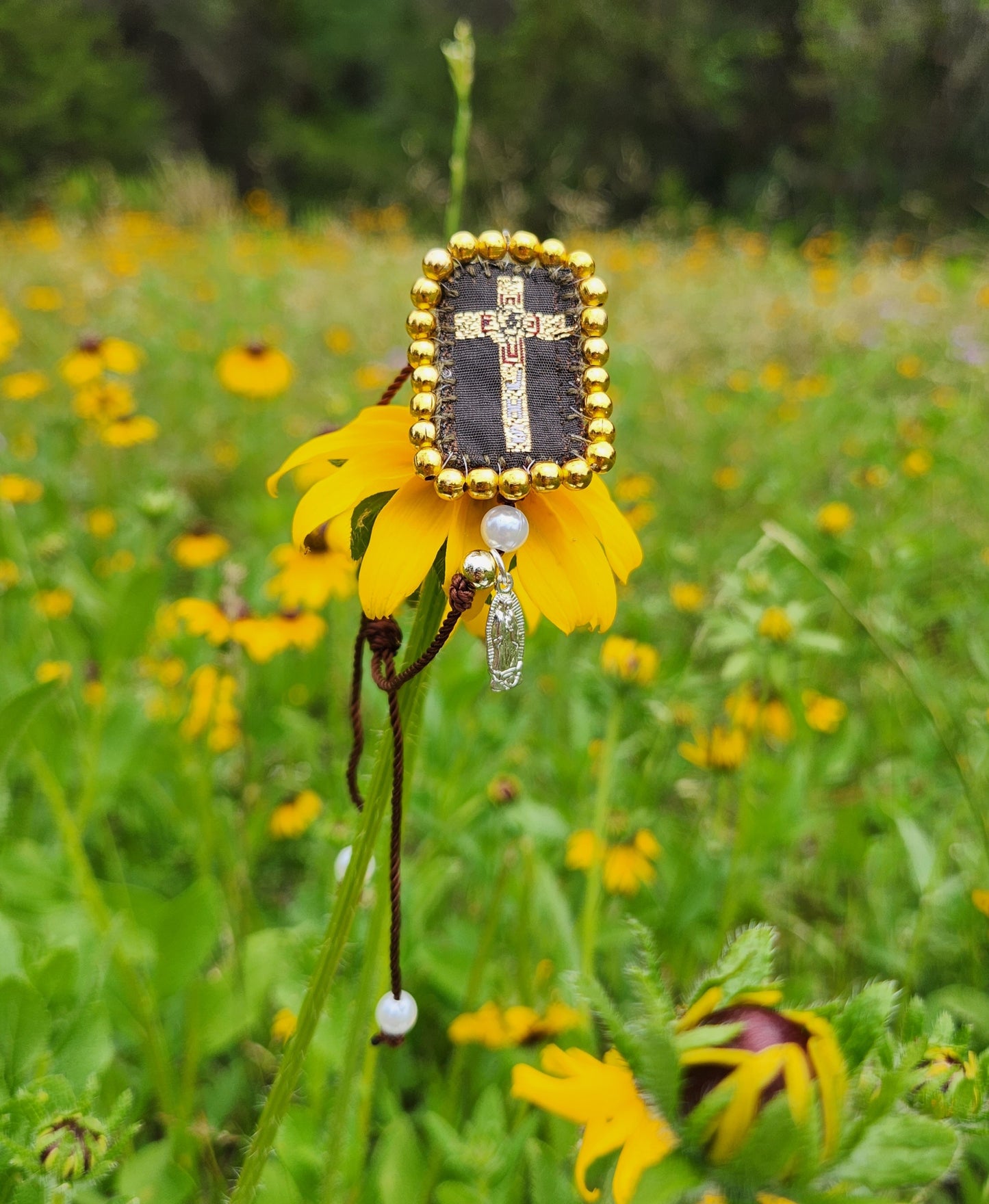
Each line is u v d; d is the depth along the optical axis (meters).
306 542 0.28
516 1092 0.27
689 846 0.50
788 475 1.04
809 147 4.03
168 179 2.83
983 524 0.97
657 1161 0.26
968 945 0.48
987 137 3.61
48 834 0.59
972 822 0.55
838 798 0.66
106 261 1.99
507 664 0.28
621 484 0.89
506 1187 0.37
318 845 0.52
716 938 0.48
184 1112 0.42
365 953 0.33
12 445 1.04
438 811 0.50
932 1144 0.26
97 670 0.60
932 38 3.65
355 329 1.61
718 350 1.66
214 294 1.71
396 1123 0.38
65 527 0.80
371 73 5.48
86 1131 0.30
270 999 0.49
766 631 0.48
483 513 0.28
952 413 1.11
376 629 0.29
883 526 0.90
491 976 0.46
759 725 0.48
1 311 0.78
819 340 1.65
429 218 2.92
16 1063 0.34
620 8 4.16
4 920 0.37
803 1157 0.26
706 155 4.26
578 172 3.90
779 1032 0.26
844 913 0.56
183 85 5.43
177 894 0.58
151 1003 0.41
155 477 0.63
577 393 0.29
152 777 0.59
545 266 0.29
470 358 0.29
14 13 4.44
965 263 1.88
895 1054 0.29
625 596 0.84
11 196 4.07
